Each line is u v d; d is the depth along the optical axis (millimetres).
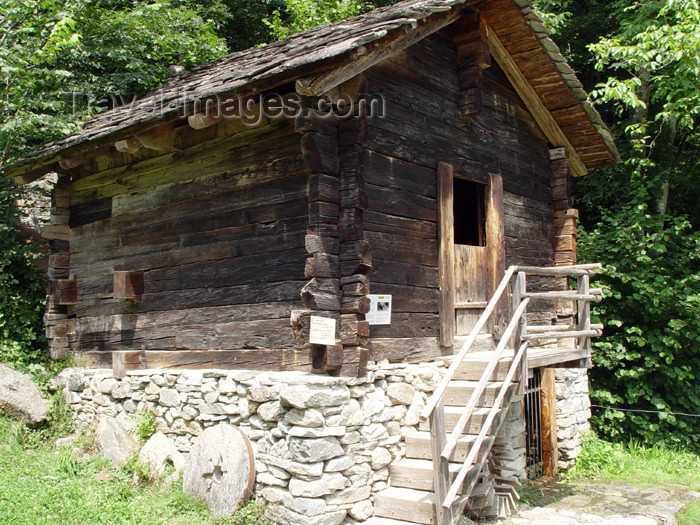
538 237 8578
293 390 5066
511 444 7504
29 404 7418
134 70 12984
